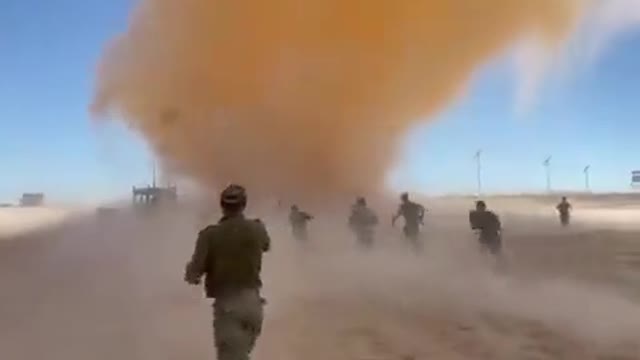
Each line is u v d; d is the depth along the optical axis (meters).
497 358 7.18
